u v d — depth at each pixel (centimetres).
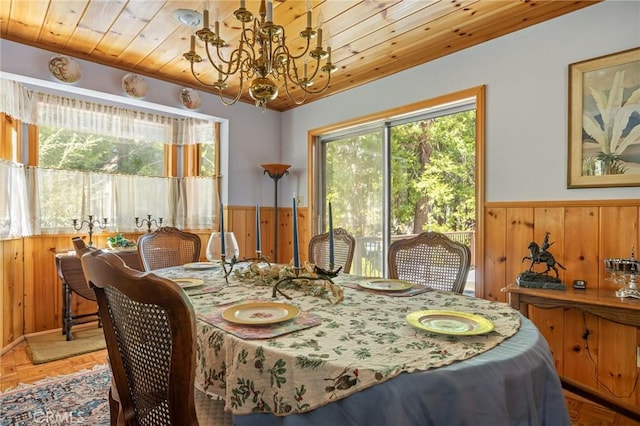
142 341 82
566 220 213
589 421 185
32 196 308
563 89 215
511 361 86
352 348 91
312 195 383
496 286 243
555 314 219
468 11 217
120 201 357
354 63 293
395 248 209
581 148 208
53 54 265
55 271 325
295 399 85
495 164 244
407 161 318
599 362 204
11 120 289
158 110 346
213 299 141
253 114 394
